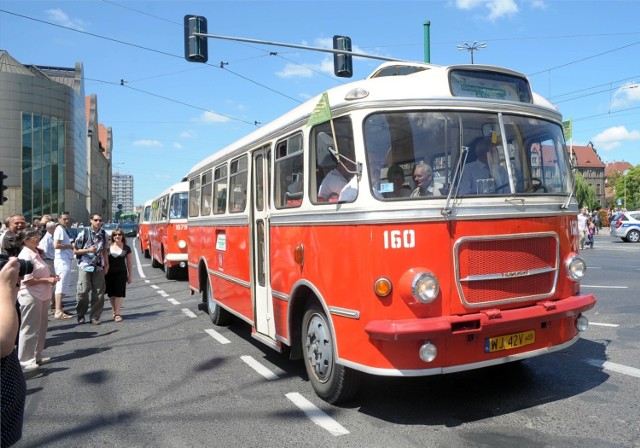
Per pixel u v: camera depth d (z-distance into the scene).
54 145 60.66
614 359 6.32
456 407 4.97
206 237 9.59
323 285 4.98
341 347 4.73
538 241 4.84
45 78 63.94
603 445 4.05
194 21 13.94
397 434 4.41
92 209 94.62
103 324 10.06
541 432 4.32
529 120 5.09
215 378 6.31
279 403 5.32
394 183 4.51
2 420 2.80
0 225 13.52
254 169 6.95
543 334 4.82
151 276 18.42
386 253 4.36
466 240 4.46
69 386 6.25
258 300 6.80
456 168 4.60
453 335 4.33
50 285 7.34
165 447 4.42
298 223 5.47
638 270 15.42
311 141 5.27
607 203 125.25
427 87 4.74
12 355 2.92
